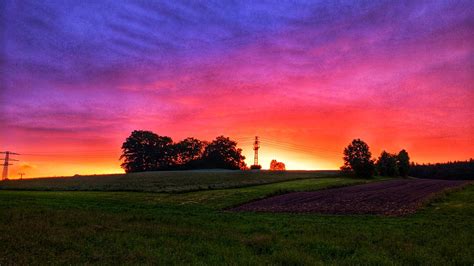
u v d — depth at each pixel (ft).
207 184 240.12
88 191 210.38
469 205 132.57
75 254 43.24
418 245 53.57
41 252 43.73
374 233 66.08
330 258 43.73
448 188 204.64
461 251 48.26
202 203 146.30
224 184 235.40
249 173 379.35
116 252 44.62
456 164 539.29
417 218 100.17
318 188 213.66
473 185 232.12
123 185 244.42
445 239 58.65
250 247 50.85
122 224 73.51
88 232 59.93
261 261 40.88
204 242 53.16
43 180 322.34
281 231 68.39
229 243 53.88
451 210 120.88
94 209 111.75
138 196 175.52
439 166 547.08
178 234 61.05
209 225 76.74
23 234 56.18
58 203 134.00
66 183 277.44
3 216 78.74
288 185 233.14
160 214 100.63
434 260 42.29
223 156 599.16
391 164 394.73
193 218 91.61
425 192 188.55
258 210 126.31
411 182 276.82
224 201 151.23
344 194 183.01
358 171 343.05
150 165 572.10
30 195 181.47
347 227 75.87
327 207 131.64
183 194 182.39
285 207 133.69
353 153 349.41
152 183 257.34
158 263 39.32
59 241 50.72
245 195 171.63
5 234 55.62
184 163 597.11
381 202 146.00
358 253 46.60
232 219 91.04
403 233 65.87
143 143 568.41
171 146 587.27
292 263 40.68
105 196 176.65
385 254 45.70
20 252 43.42
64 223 71.97
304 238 58.23
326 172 401.90
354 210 122.52
